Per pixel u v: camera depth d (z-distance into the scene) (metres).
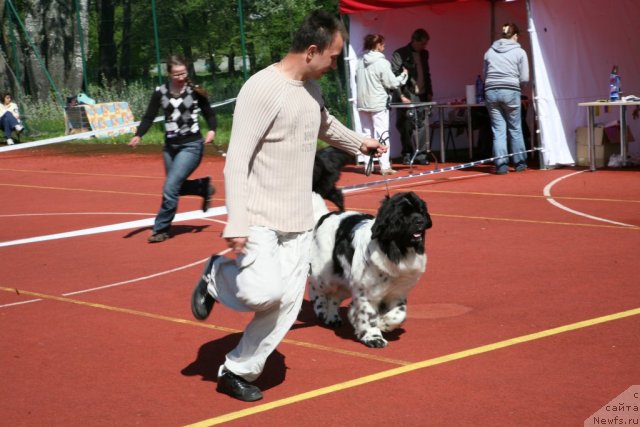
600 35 16.45
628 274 8.28
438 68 18.61
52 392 5.78
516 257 9.23
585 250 9.41
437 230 10.93
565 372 5.71
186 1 29.58
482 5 18.83
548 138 16.08
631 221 10.93
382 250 6.08
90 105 27.56
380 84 16.28
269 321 5.32
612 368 5.74
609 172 15.38
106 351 6.64
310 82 5.45
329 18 5.18
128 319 7.51
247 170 5.09
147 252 10.41
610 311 7.08
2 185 17.94
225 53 31.25
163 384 5.85
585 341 6.33
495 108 15.66
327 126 5.89
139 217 13.11
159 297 8.23
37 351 6.70
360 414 5.14
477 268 8.83
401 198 5.96
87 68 32.94
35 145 24.20
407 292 6.43
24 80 32.44
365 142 6.02
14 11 30.05
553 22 15.91
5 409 5.50
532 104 17.75
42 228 12.54
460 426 4.90
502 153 15.75
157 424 5.14
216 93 28.89
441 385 5.57
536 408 5.12
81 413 5.38
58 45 32.53
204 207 11.32
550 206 12.32
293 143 5.23
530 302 7.48
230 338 6.89
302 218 5.33
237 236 4.96
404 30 18.02
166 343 6.79
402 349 6.37
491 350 6.23
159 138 26.86
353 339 6.70
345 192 14.48
